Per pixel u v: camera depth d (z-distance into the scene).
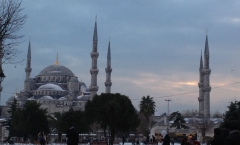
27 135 163.75
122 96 109.12
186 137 40.41
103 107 103.88
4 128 194.88
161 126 178.88
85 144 107.19
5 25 38.03
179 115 180.00
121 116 105.50
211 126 185.12
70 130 37.41
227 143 18.92
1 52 39.16
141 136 182.50
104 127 106.44
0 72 40.91
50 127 186.12
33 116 135.38
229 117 119.69
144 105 150.25
